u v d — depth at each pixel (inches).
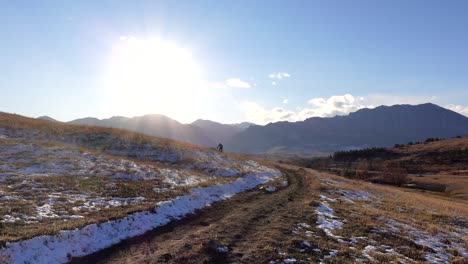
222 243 630.5
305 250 640.4
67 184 925.8
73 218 653.9
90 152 1457.9
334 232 790.5
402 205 1380.4
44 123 1971.0
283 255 595.8
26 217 618.2
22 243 486.0
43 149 1364.4
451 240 868.0
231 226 757.3
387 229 866.8
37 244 500.7
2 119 1817.2
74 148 1487.5
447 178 4480.8
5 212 625.0
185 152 1942.7
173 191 1014.4
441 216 1197.1
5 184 836.0
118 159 1412.4
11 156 1182.9
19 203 691.4
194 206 930.1
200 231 702.5
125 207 784.9
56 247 515.8
